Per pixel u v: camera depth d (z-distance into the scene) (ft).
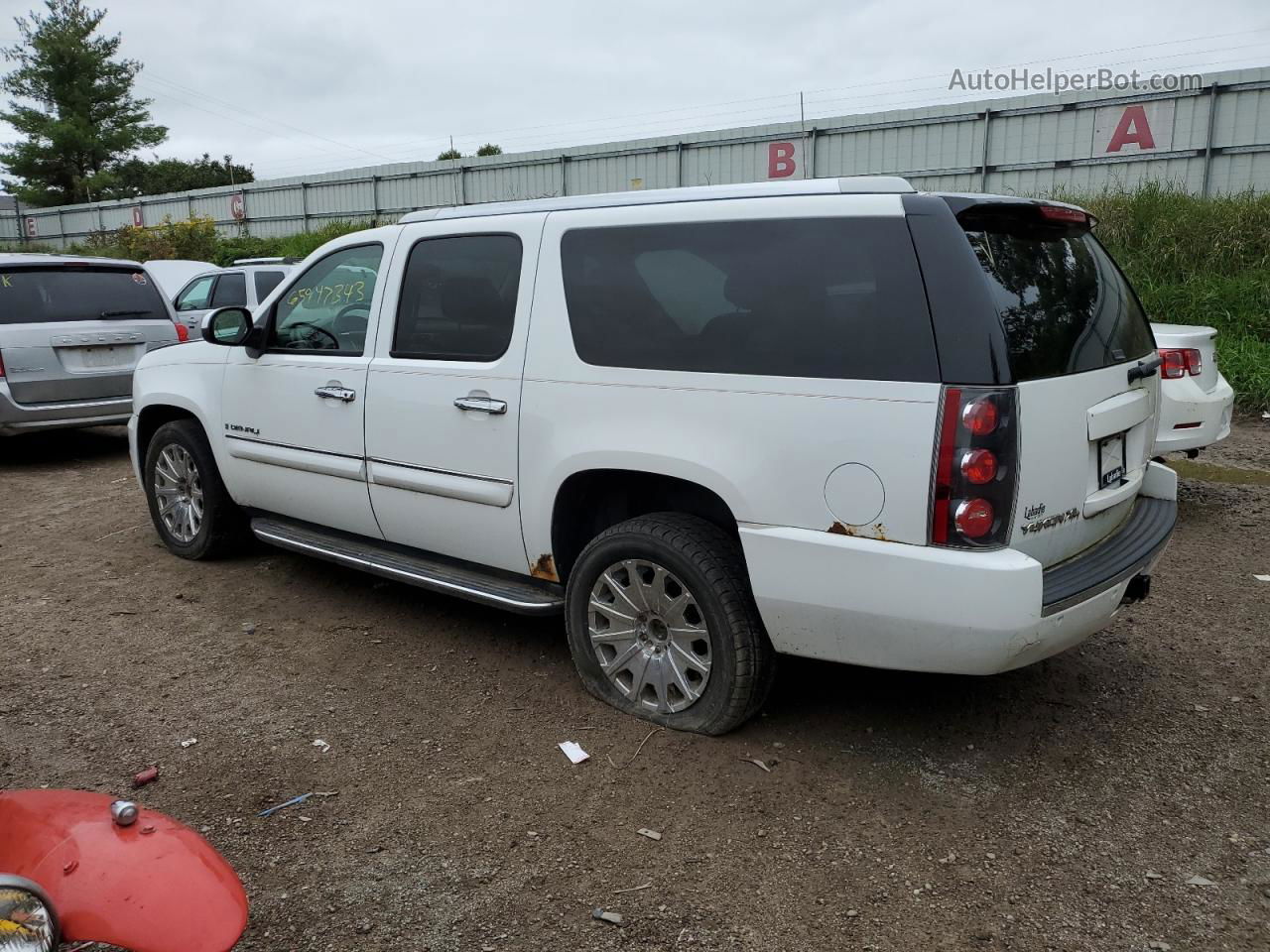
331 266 15.81
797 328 10.69
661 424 11.57
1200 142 59.26
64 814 6.90
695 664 12.03
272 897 9.37
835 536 10.41
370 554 15.53
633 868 9.77
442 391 13.78
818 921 8.98
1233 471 26.48
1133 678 13.92
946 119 68.59
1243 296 40.60
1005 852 9.96
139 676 14.19
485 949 8.68
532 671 14.25
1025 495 10.06
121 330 28.89
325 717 12.93
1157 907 9.13
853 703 13.17
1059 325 10.87
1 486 26.50
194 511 19.10
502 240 13.46
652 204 12.16
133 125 174.91
